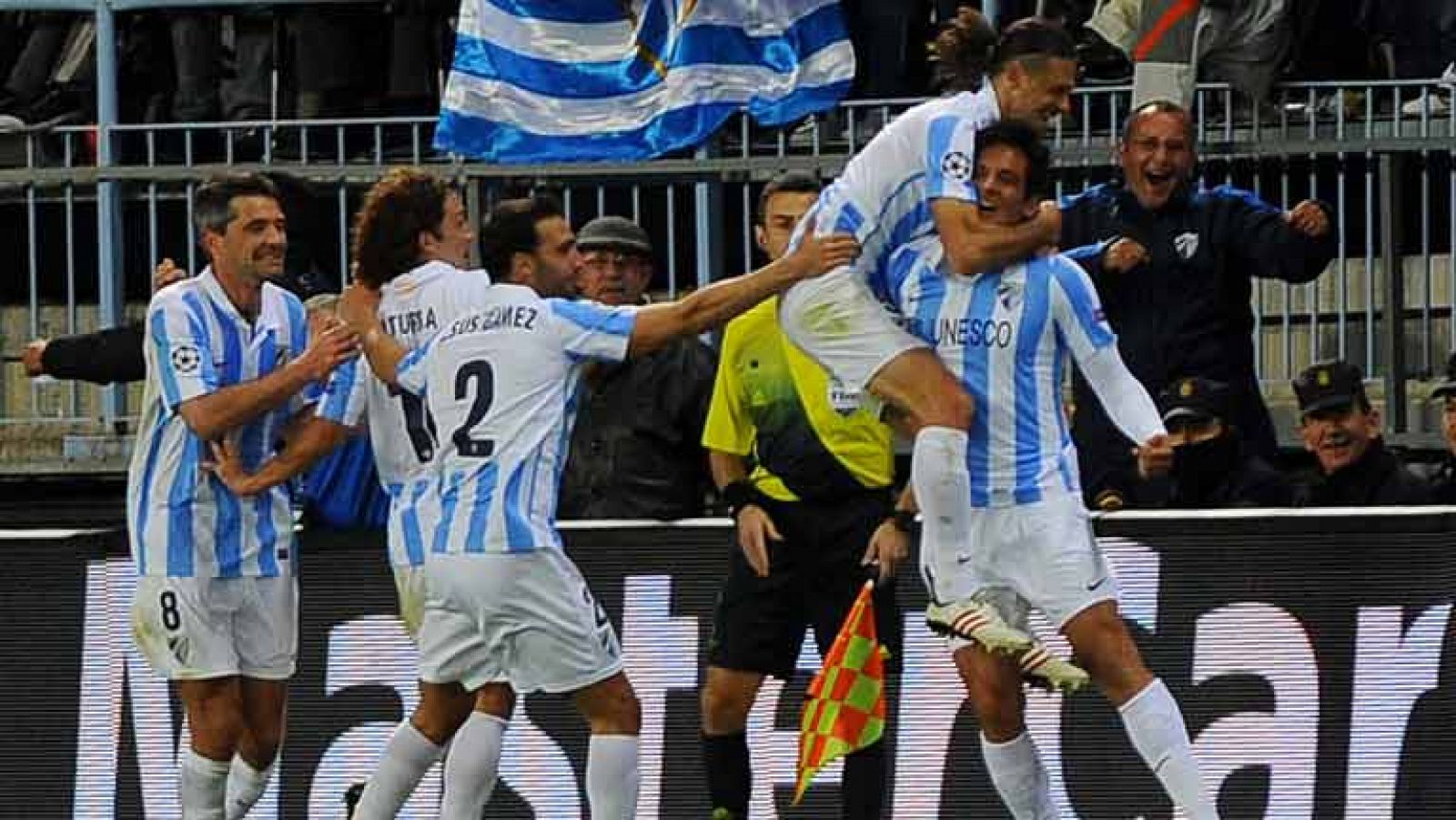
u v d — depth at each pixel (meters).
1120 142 29.44
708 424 26.64
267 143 33.72
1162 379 28.27
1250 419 28.52
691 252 34.25
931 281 24.23
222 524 26.16
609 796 24.98
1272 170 32.19
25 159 35.00
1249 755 26.58
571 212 34.03
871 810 25.62
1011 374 24.06
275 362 26.48
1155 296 28.31
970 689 24.56
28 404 35.44
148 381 26.16
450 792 25.38
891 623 26.50
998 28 33.62
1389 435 31.36
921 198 24.16
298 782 27.80
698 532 27.31
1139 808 26.59
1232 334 28.39
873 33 33.97
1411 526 26.31
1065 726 26.72
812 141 32.94
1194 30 31.33
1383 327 31.67
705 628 27.27
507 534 24.41
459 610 24.72
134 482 26.30
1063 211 28.86
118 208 33.84
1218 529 26.59
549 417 24.59
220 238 26.23
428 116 34.72
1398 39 33.22
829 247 24.03
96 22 34.53
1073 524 24.08
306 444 25.91
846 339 24.27
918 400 23.98
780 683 27.12
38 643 28.08
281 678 26.72
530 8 32.12
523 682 24.77
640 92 31.97
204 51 35.22
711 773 26.55
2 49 36.78
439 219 25.62
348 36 34.97
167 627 26.11
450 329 24.89
